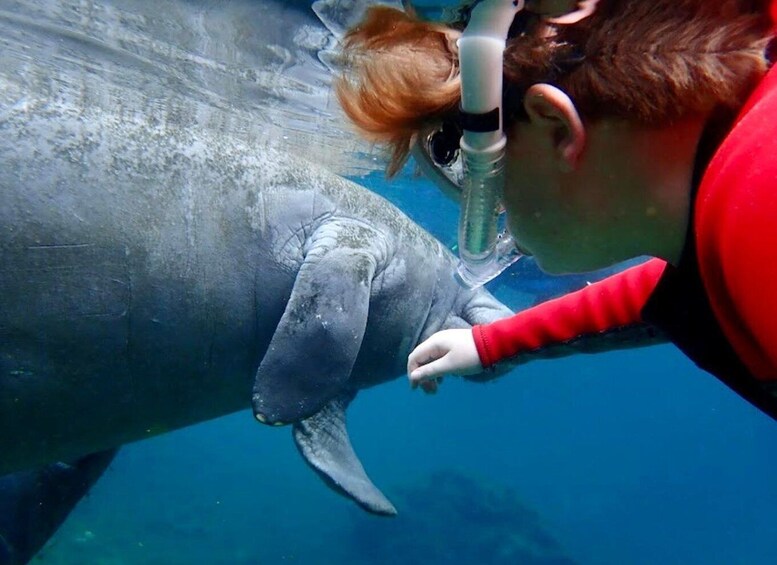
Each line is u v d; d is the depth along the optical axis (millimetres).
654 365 62062
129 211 4113
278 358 4172
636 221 1355
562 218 1408
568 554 22797
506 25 1224
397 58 1448
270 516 25703
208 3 5801
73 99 4242
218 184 4559
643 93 1200
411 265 5355
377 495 4676
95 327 4047
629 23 1212
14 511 5070
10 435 4137
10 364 3881
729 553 45125
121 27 6137
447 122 1450
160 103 6879
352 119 1543
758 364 1366
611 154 1297
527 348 2482
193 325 4426
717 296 1194
